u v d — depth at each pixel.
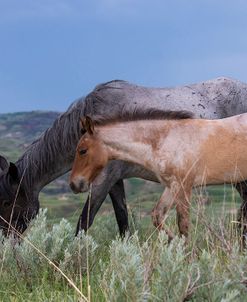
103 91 9.79
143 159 7.97
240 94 10.54
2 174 9.90
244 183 9.56
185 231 7.62
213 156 7.73
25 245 6.80
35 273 6.55
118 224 10.25
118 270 5.16
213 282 4.59
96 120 8.11
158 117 7.99
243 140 7.71
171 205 7.71
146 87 10.09
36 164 9.94
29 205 9.90
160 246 5.48
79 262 6.42
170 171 7.80
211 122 7.87
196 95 10.22
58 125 9.85
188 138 7.79
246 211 9.27
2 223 9.69
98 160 8.03
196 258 5.87
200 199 7.27
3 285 6.34
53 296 5.72
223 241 5.86
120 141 7.98
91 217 9.49
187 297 4.50
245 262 5.04
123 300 4.61
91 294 5.52
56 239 6.75
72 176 8.12
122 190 10.29
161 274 4.61
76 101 9.86
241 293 4.66
